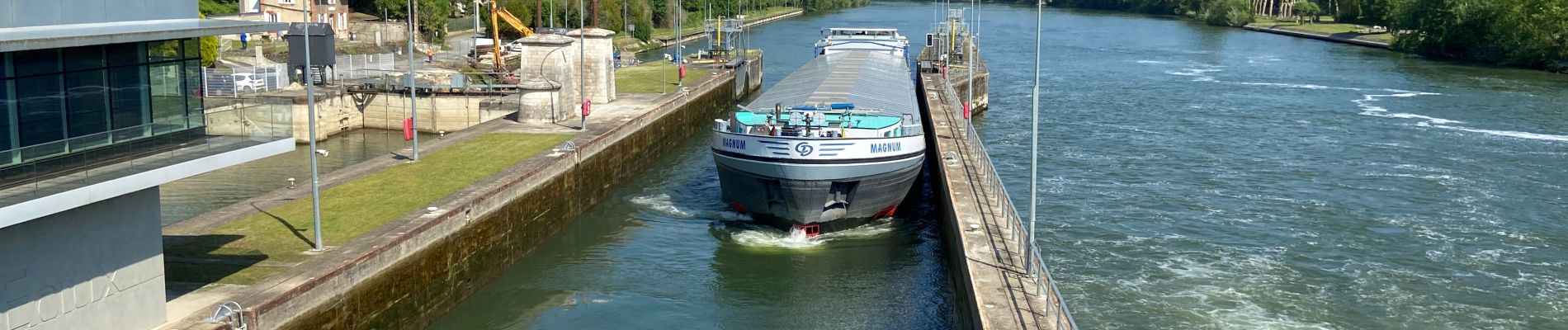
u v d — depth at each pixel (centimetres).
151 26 2739
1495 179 6309
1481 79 11744
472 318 3938
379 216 3941
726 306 4100
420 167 4966
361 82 8000
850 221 5009
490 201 4325
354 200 4225
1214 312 4028
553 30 11506
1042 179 6262
